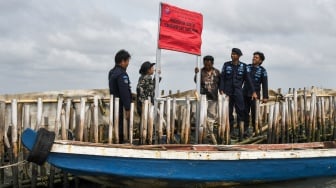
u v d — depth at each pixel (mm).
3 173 10547
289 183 12062
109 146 9805
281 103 14031
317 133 15250
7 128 11297
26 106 10531
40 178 10758
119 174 10031
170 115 12055
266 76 14289
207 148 11594
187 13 12039
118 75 11156
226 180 11008
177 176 10453
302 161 11758
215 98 13820
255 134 13938
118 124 11102
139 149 10047
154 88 12648
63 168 9617
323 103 15375
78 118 10891
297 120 14805
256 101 13859
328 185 12164
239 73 13758
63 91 14172
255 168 11195
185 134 12023
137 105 12648
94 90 14961
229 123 13242
